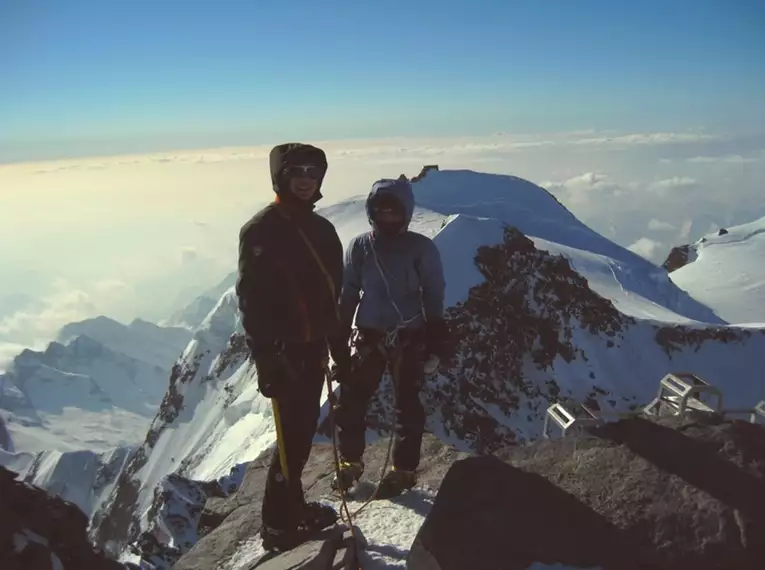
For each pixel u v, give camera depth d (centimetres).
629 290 6719
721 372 4684
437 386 3906
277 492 477
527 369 4334
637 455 406
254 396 6003
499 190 9000
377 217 516
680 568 341
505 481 400
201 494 1938
